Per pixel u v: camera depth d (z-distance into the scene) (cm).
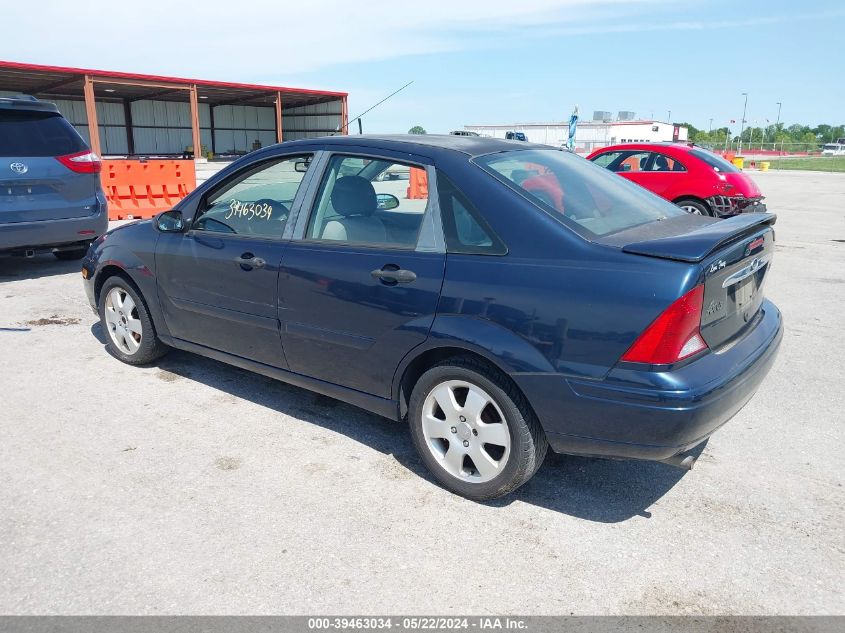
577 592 258
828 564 275
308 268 357
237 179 410
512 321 288
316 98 4300
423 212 325
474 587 260
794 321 631
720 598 255
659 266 264
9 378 469
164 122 4488
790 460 363
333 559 276
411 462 358
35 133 738
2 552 277
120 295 488
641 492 330
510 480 304
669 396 259
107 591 255
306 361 374
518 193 305
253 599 252
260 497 321
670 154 1053
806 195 2170
